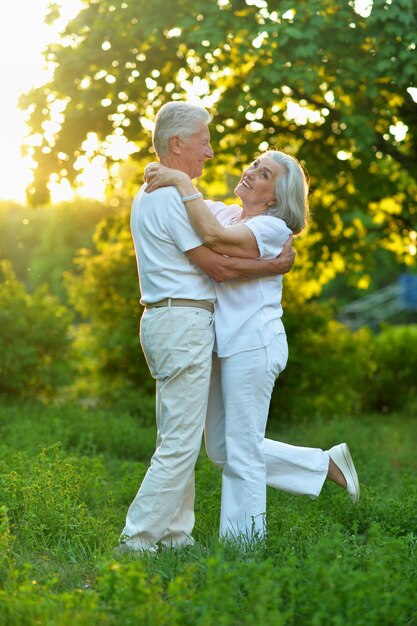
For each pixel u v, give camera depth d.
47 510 4.68
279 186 4.54
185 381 4.34
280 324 4.58
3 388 11.88
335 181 11.16
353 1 8.99
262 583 3.27
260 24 9.14
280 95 9.54
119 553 4.27
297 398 12.23
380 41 8.83
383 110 9.78
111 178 11.13
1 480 5.18
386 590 3.45
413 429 11.44
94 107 10.21
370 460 8.32
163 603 3.39
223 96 9.83
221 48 9.43
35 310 12.13
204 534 4.76
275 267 4.43
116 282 12.82
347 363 13.12
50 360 12.29
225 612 3.20
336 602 3.21
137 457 8.55
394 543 3.94
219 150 10.92
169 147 4.42
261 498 4.49
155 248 4.37
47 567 4.11
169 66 10.48
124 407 11.63
